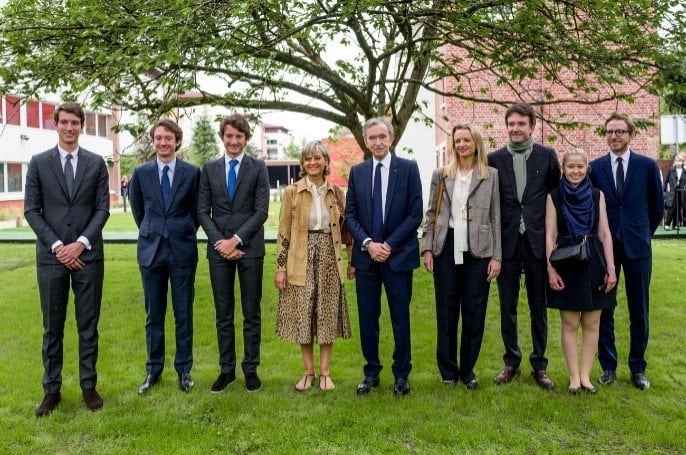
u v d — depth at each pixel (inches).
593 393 146.9
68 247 138.1
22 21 230.7
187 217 156.1
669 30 238.5
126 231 584.1
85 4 220.2
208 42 195.9
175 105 231.8
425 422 131.1
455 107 547.2
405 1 222.2
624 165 154.1
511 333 159.3
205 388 155.2
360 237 148.3
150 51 191.0
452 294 153.2
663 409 136.3
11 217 807.1
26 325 218.7
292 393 151.9
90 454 117.4
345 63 326.0
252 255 153.5
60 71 222.4
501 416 134.3
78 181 141.7
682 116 393.7
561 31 245.0
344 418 132.9
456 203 151.8
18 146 873.5
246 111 282.2
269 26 217.3
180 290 153.9
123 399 146.9
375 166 151.6
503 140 533.0
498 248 150.8
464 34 242.7
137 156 222.1
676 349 182.9
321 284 152.8
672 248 395.2
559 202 149.0
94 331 145.5
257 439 122.5
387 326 217.5
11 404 141.1
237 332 211.3
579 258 140.2
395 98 281.3
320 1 204.5
